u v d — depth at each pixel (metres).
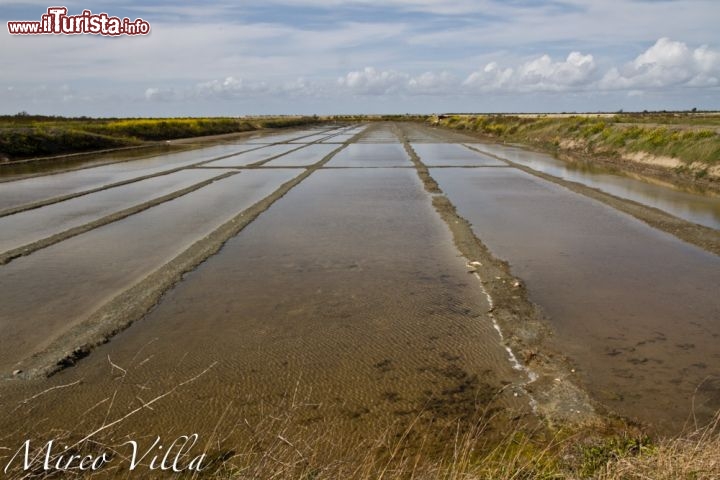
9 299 7.34
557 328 6.32
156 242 10.27
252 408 4.76
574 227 11.27
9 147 26.59
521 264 8.72
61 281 8.07
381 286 7.75
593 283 7.80
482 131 50.03
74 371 5.40
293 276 8.22
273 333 6.25
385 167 22.28
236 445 4.25
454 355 5.68
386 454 4.12
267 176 19.64
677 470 3.37
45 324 6.53
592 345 5.89
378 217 12.41
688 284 7.76
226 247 9.84
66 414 4.68
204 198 15.04
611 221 11.82
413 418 4.60
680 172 19.14
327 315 6.74
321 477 3.60
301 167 22.28
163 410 4.73
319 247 9.82
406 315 6.71
